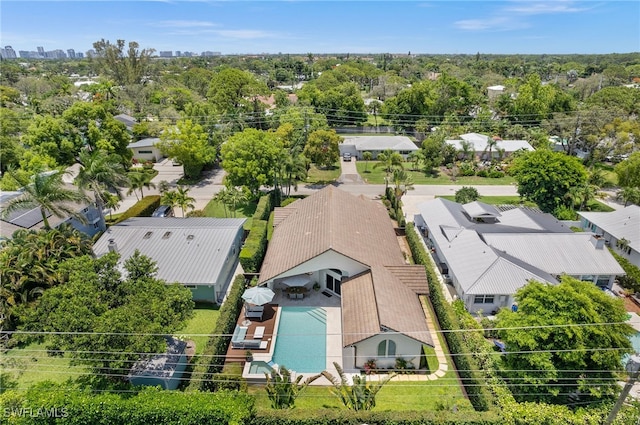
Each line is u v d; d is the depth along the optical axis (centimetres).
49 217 3638
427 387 2283
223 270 3184
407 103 9488
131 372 2152
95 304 2045
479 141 7438
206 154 6031
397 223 4472
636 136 6316
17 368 2356
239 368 2375
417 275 2931
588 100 8819
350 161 7331
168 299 2184
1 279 2536
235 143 4819
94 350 1905
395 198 4719
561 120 7650
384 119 10438
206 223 3762
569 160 4553
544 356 2012
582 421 1825
